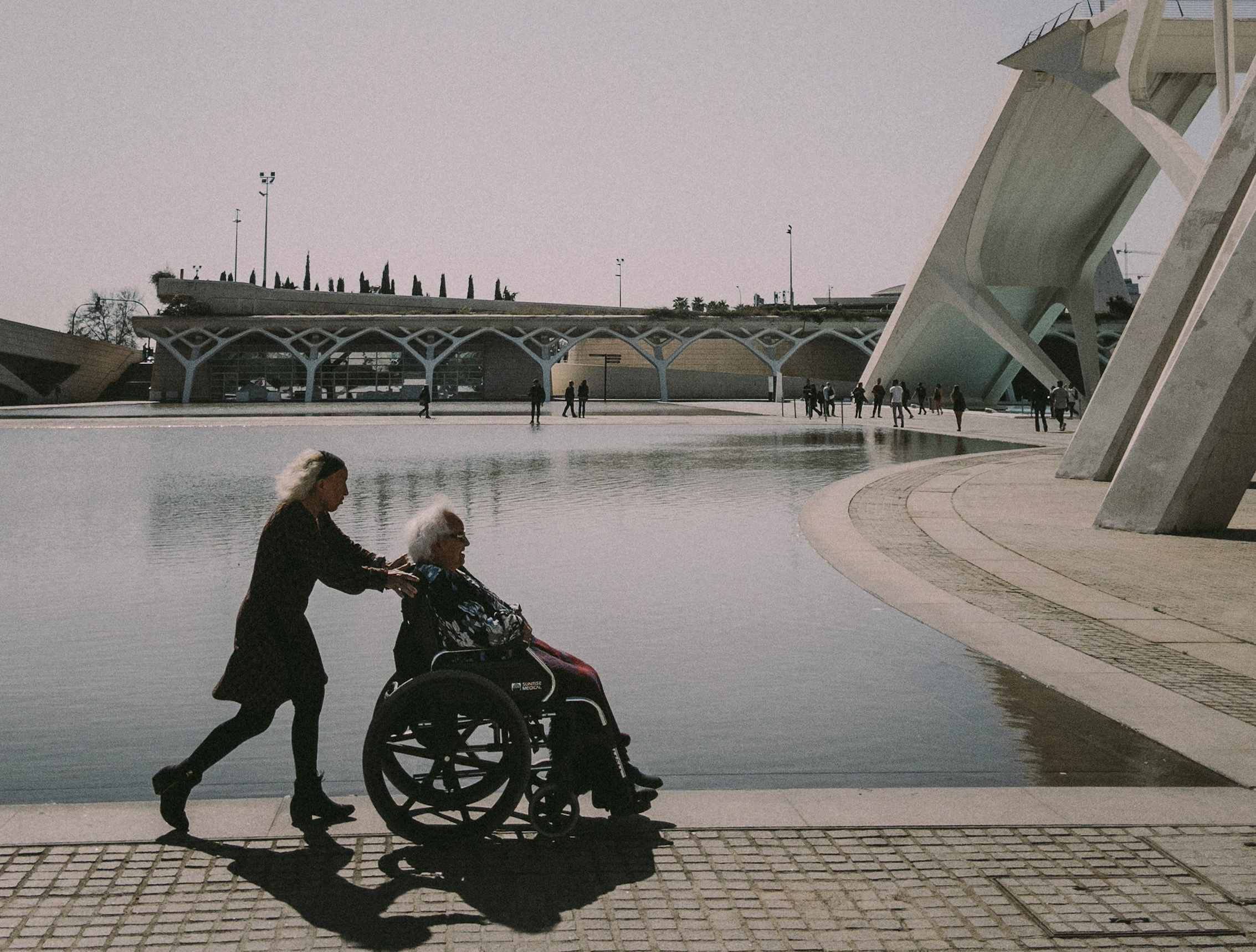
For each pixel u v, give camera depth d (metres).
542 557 11.21
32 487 18.17
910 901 3.52
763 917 3.41
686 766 5.12
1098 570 10.62
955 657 7.25
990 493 17.44
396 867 3.81
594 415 51.00
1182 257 18.19
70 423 41.56
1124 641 7.64
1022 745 5.42
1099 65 42.59
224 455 25.53
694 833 4.12
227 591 9.42
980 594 9.37
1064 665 6.94
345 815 4.29
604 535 12.84
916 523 13.99
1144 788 4.67
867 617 8.51
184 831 4.13
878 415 51.75
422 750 4.12
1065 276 61.31
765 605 8.95
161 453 26.25
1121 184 55.50
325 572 4.16
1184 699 6.14
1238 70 41.97
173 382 83.44
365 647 7.41
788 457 25.34
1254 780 4.80
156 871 3.75
